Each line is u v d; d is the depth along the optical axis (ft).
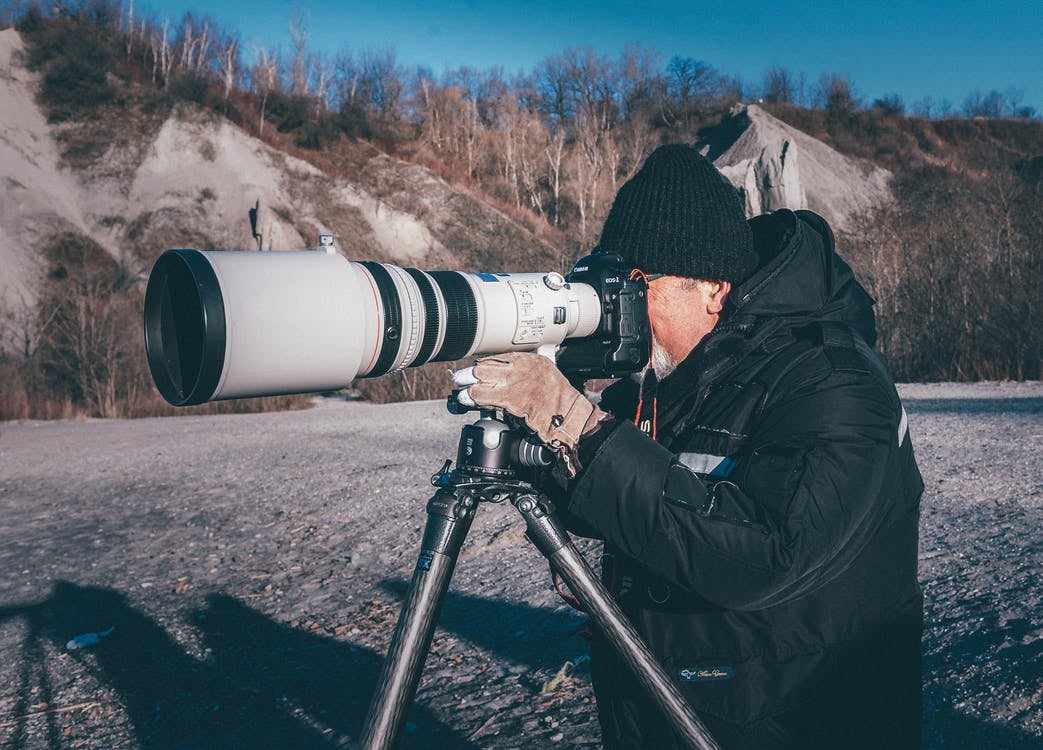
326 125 148.05
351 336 4.42
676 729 4.04
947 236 50.72
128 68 134.82
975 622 10.09
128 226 111.96
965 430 24.13
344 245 126.93
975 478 17.56
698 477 4.25
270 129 142.92
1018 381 39.42
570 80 227.61
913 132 203.41
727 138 192.24
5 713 10.76
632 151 197.06
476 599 13.44
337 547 17.46
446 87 191.42
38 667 12.27
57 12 138.10
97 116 120.88
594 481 3.91
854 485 3.85
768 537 3.74
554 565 4.19
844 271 4.82
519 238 143.23
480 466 4.22
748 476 3.96
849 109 206.28
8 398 59.77
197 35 149.18
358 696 10.43
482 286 4.99
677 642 4.31
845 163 177.68
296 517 20.26
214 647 12.55
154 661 12.18
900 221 68.08
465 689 10.19
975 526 14.10
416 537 17.49
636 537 3.88
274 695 10.65
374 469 25.59
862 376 4.15
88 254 106.01
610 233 5.11
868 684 4.14
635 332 5.02
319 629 12.95
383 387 59.36
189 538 19.22
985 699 8.32
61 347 70.85
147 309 4.61
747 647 4.17
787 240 4.84
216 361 4.07
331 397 66.03
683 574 3.84
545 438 4.05
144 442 38.27
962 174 167.53
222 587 15.49
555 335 5.07
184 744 9.52
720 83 221.87
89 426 50.60
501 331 4.98
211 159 122.52
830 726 4.12
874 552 4.19
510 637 11.75
